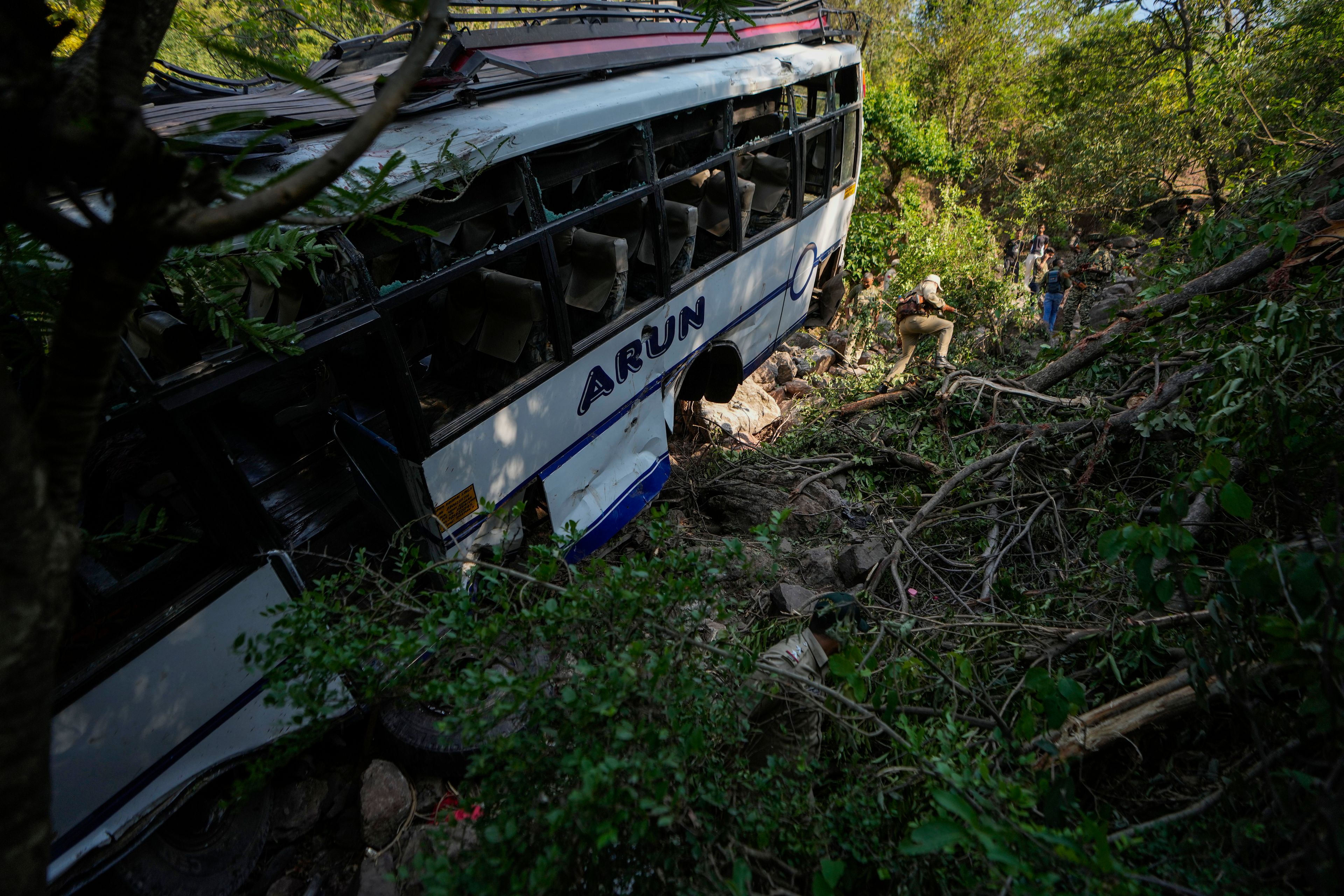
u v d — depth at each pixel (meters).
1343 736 1.91
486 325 4.05
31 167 0.98
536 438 4.19
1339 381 3.43
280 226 2.56
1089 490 4.67
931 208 15.04
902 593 3.88
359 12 5.52
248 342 2.73
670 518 5.59
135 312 2.67
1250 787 2.29
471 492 3.80
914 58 19.31
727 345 6.04
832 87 6.64
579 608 2.04
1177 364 4.77
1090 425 4.91
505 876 1.67
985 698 2.50
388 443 3.62
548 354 4.21
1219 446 3.43
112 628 2.63
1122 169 13.98
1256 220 4.76
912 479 5.71
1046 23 18.05
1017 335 9.34
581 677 1.91
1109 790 2.61
